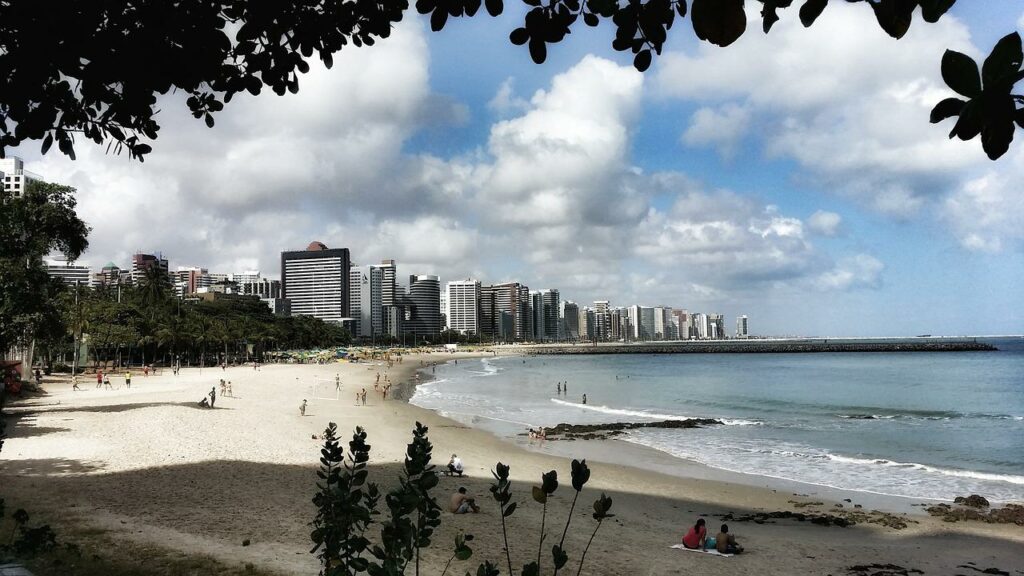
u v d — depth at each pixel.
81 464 19.64
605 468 26.02
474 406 52.41
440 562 12.67
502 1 2.50
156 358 104.94
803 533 17.11
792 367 114.81
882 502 20.80
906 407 51.00
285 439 27.77
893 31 1.59
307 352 154.00
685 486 22.94
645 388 73.19
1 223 28.31
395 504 3.89
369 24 3.82
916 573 13.91
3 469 18.28
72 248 32.22
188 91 3.52
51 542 9.58
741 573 13.54
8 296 27.11
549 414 46.69
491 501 19.03
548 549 14.17
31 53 3.03
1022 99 1.47
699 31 1.66
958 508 19.72
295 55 3.76
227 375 78.00
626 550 14.72
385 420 39.19
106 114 3.61
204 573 10.25
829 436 35.75
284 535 13.45
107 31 3.15
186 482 18.19
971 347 173.00
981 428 38.94
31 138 3.46
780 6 1.81
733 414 47.03
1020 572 14.10
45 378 62.12
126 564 10.29
